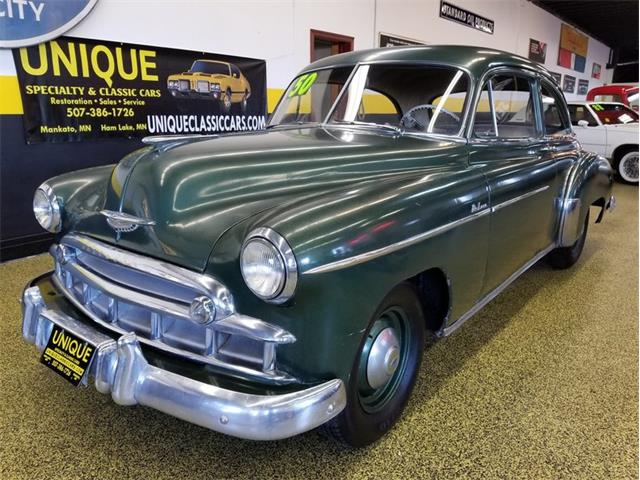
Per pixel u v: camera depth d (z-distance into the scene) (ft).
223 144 6.76
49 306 6.32
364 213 5.28
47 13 13.21
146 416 6.82
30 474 5.72
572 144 12.03
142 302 5.34
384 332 5.99
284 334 4.75
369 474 5.81
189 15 16.56
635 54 77.15
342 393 5.06
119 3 14.75
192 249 5.11
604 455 6.21
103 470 5.80
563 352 8.83
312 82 9.48
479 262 7.50
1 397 7.18
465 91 8.03
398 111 8.84
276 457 6.07
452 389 7.59
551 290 11.93
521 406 7.18
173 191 5.57
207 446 6.24
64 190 6.97
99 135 14.92
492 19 34.76
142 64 15.53
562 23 47.93
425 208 6.03
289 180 6.15
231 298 4.89
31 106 13.41
